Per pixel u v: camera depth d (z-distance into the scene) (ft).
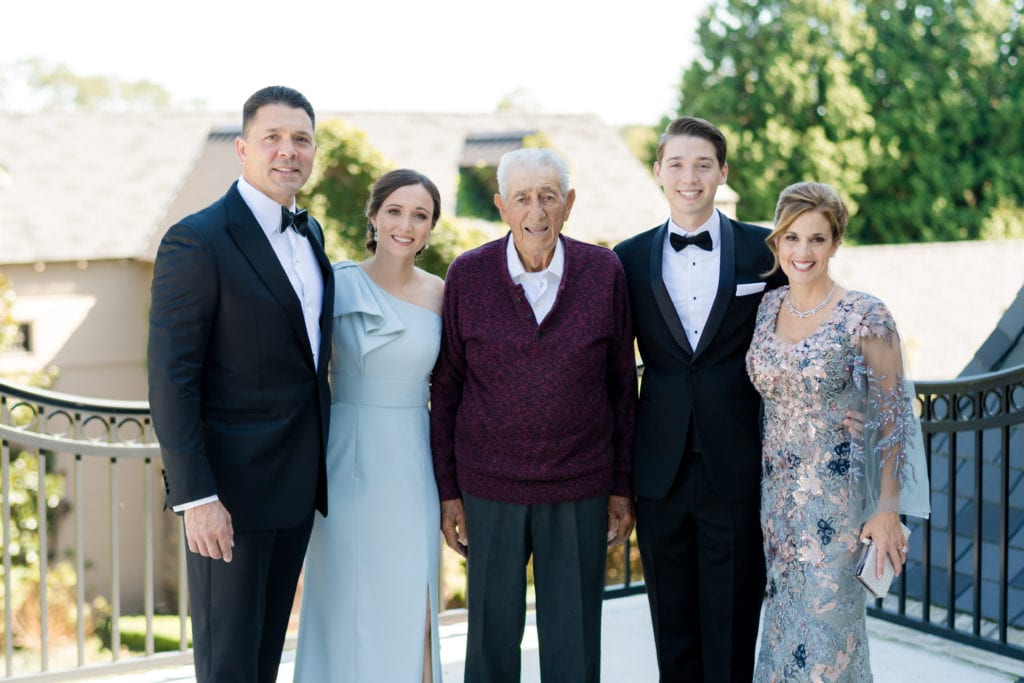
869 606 14.60
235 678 8.87
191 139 67.26
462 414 10.10
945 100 94.32
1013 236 92.17
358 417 10.15
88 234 54.65
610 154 65.77
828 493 9.53
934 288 75.97
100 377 52.70
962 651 12.92
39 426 12.01
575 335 9.75
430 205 10.34
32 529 41.86
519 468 9.70
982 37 94.89
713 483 10.02
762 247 10.49
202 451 8.48
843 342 9.36
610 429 10.14
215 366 8.81
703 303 10.24
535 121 67.72
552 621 9.96
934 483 16.75
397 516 10.14
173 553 48.37
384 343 10.01
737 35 100.37
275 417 8.93
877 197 95.35
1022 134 93.86
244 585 8.87
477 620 10.06
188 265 8.50
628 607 14.94
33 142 63.93
